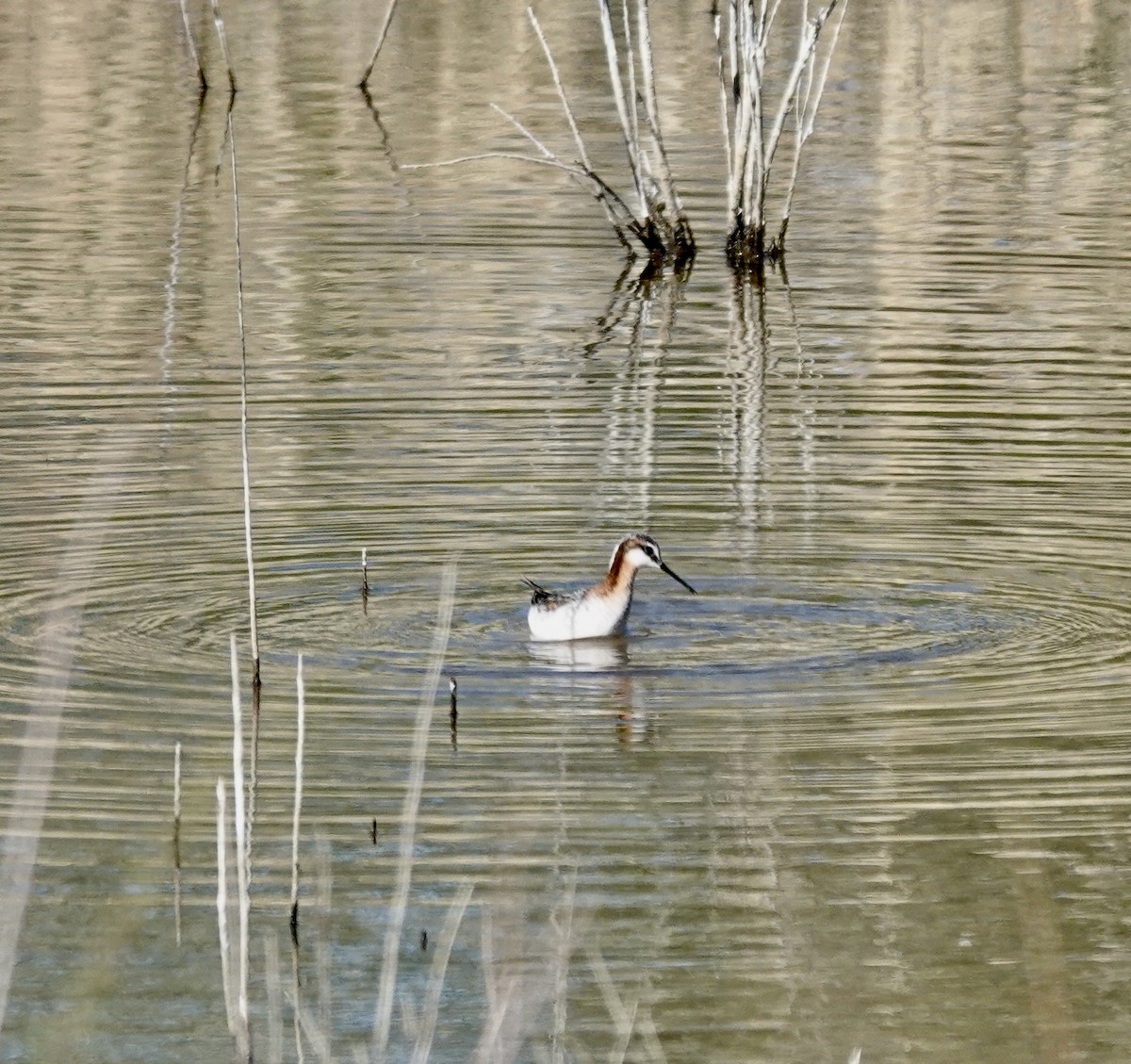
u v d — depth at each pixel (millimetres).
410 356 23344
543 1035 10000
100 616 15727
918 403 21578
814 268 28188
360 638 15453
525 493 18797
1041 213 30781
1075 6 47750
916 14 46500
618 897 11367
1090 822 12281
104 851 11859
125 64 41031
